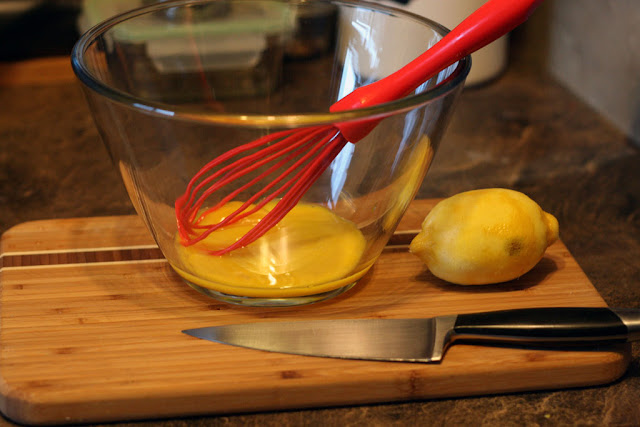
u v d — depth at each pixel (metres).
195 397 0.66
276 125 0.63
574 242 0.86
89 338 0.69
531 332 0.68
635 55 1.00
